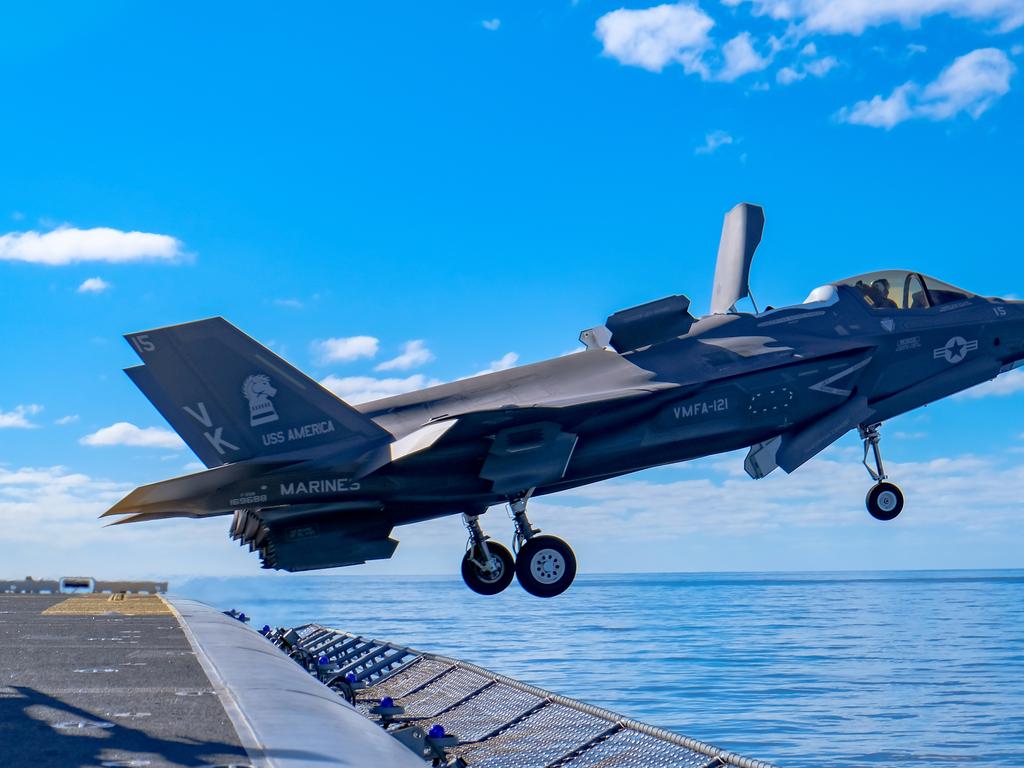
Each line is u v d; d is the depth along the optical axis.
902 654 103.25
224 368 15.88
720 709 58.50
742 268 18.75
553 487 17.27
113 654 7.48
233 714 4.58
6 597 19.83
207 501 15.80
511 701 12.87
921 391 18.45
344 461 15.92
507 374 17.52
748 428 17.06
